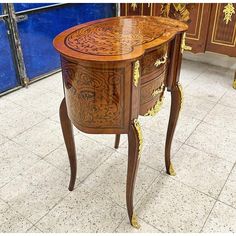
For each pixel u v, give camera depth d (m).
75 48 0.97
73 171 1.39
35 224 1.28
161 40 1.04
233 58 2.87
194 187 1.47
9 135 1.89
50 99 2.36
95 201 1.39
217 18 2.34
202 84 2.59
